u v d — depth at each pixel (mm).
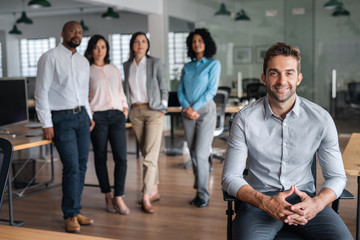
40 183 4891
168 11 9484
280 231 2041
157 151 4000
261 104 2131
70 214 3471
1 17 13938
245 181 2062
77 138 3543
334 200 2045
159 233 3398
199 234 3363
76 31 3334
